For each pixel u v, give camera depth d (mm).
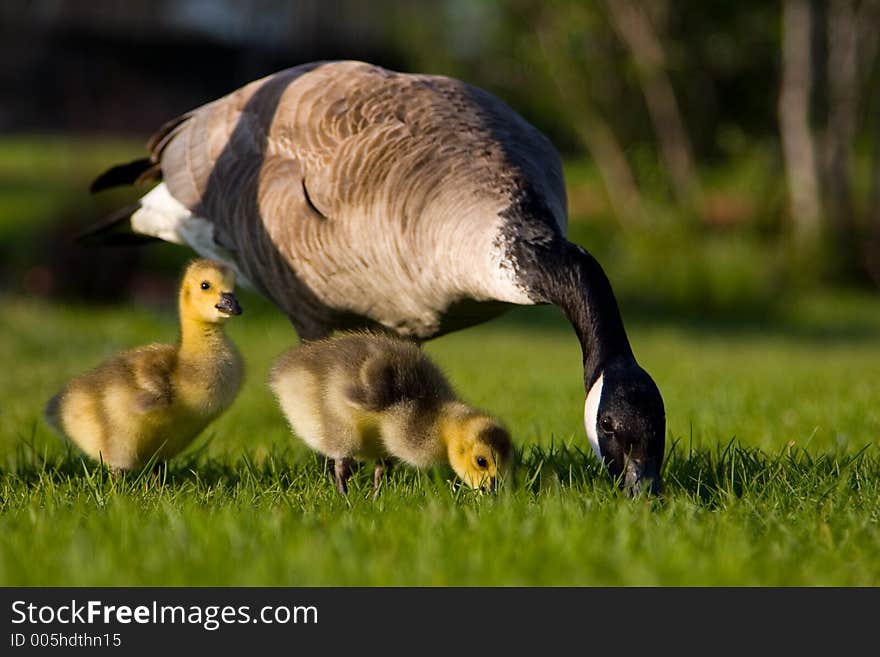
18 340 24391
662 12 43469
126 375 9977
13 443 12672
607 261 40250
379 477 10406
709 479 9961
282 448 12359
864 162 52375
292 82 12188
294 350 10602
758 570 6895
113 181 14562
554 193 11164
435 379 10273
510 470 9531
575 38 43906
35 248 33656
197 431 10469
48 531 7734
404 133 11180
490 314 11320
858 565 7102
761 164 44812
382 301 11320
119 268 32688
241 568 6824
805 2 40594
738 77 46406
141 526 7922
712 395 16094
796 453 10930
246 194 11867
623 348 9203
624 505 8172
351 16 62406
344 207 10977
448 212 10547
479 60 45844
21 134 65375
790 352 27547
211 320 9992
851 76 43688
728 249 38156
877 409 14188
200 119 13039
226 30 65438
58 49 65812
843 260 42625
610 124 45250
